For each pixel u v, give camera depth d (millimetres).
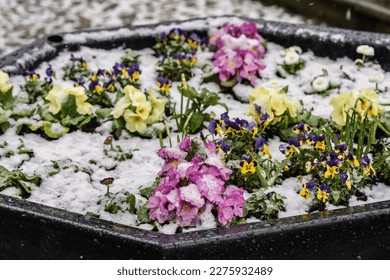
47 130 1885
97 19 3328
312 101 2027
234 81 2066
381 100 2008
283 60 2178
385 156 1752
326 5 3348
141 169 1796
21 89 2037
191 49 2256
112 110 1927
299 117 1897
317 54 2217
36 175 1767
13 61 2109
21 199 1655
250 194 1709
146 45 2279
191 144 1701
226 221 1613
